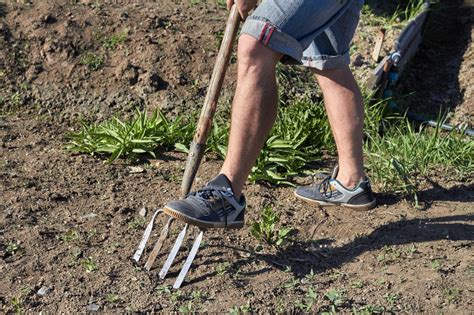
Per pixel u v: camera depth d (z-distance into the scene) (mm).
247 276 4004
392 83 6188
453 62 6859
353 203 4688
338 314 3721
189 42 6156
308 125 5547
